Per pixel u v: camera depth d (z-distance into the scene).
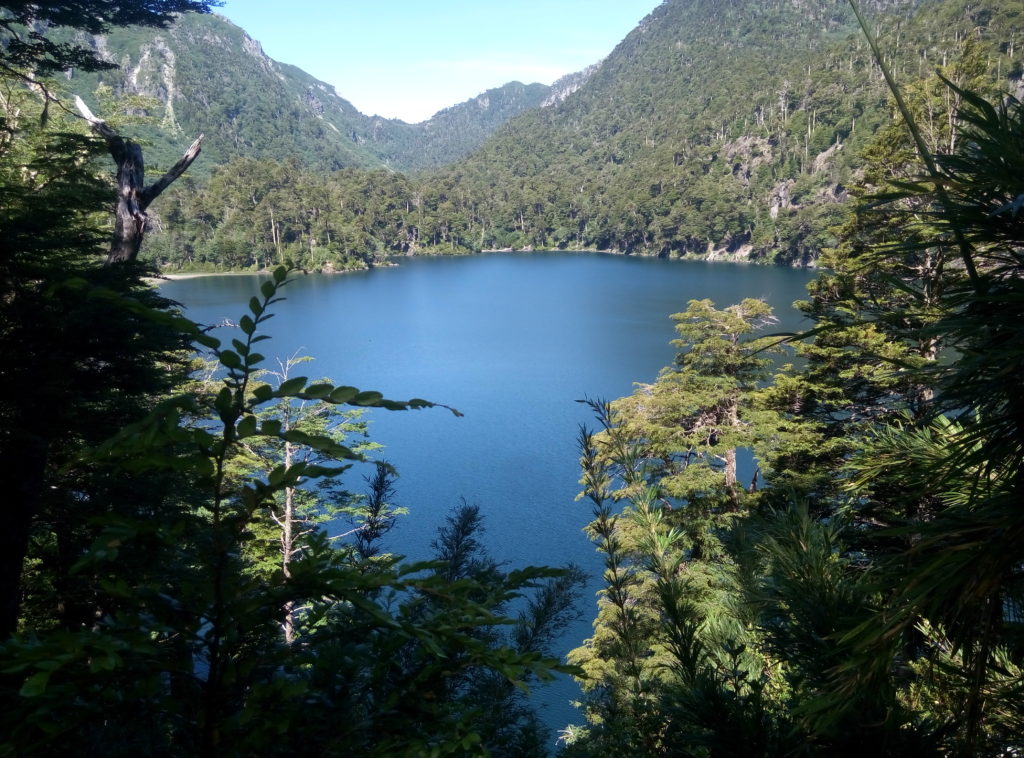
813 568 1.56
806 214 123.94
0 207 8.91
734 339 19.00
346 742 1.25
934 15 141.62
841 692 1.08
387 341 76.69
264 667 1.30
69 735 1.12
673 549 2.05
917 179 1.16
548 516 33.16
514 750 1.97
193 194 149.25
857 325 1.20
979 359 1.04
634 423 17.12
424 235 188.62
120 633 1.15
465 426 48.22
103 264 9.73
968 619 1.05
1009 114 1.13
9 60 11.01
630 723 2.05
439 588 1.34
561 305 98.62
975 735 1.08
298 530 12.76
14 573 7.83
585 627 20.53
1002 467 1.13
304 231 147.25
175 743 1.18
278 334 79.88
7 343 7.93
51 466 8.67
